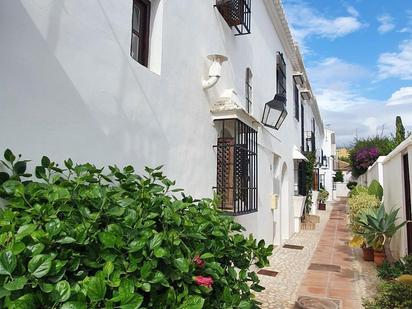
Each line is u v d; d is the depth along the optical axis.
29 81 2.83
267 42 10.96
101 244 2.44
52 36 3.05
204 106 6.12
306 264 9.16
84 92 3.40
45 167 2.82
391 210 9.16
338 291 6.91
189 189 5.46
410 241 7.65
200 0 6.14
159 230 3.15
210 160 6.29
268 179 10.14
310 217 17.84
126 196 3.12
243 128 7.00
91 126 3.48
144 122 4.34
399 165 8.70
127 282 2.21
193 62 5.75
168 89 4.93
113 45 3.82
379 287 5.86
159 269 2.64
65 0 3.19
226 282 3.19
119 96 3.89
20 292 1.90
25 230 2.12
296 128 16.45
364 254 9.52
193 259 2.98
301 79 15.91
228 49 7.50
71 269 2.21
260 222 8.92
